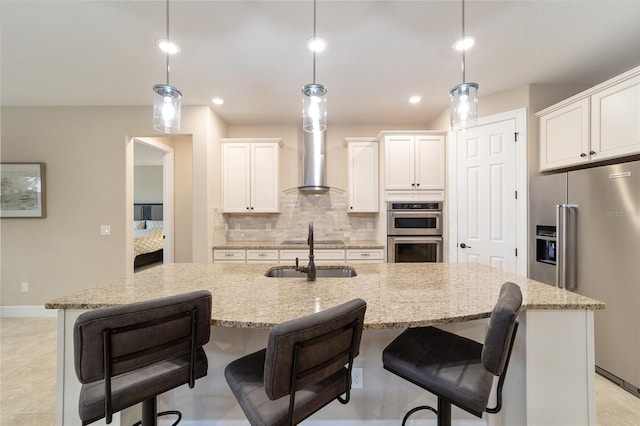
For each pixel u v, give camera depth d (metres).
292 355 0.87
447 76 2.64
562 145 2.48
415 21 1.88
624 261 1.97
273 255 3.54
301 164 4.16
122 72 2.54
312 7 1.74
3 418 1.75
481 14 1.81
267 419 0.93
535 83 2.74
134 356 0.96
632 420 1.72
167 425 1.58
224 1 1.69
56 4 1.71
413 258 3.53
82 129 3.33
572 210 2.28
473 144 3.11
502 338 0.92
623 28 1.95
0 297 3.37
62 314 1.33
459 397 1.06
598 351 2.14
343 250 3.54
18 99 3.14
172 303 1.01
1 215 3.30
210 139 3.43
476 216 3.08
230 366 1.17
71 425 1.31
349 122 4.04
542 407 1.28
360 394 1.58
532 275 2.68
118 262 3.35
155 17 1.83
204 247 3.36
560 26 1.93
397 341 1.36
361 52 2.24
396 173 3.53
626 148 2.00
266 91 2.97
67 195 3.35
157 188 7.52
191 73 2.58
